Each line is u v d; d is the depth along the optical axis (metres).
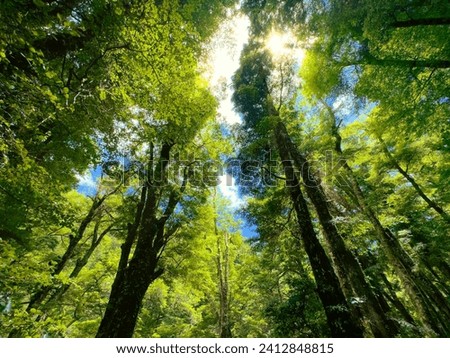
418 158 12.32
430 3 5.24
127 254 9.02
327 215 10.02
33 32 3.01
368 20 5.35
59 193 5.93
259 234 12.95
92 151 7.22
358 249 14.32
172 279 12.48
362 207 12.13
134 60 4.70
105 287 14.48
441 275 18.11
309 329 9.71
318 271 8.34
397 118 6.95
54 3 4.54
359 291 8.98
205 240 12.84
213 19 7.39
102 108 5.55
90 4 4.54
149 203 9.41
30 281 4.71
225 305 16.30
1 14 2.81
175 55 5.00
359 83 7.17
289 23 7.64
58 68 5.34
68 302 10.09
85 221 11.34
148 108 5.61
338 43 7.01
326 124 12.66
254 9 8.66
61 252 13.09
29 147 5.28
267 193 13.52
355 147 13.27
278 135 11.96
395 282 19.84
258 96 13.85
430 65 5.94
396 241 13.00
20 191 5.21
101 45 4.77
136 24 4.48
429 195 13.48
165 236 10.41
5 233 5.82
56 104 3.43
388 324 10.27
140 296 7.59
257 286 16.45
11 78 3.33
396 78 6.50
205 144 11.65
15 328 4.11
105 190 12.80
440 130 7.61
